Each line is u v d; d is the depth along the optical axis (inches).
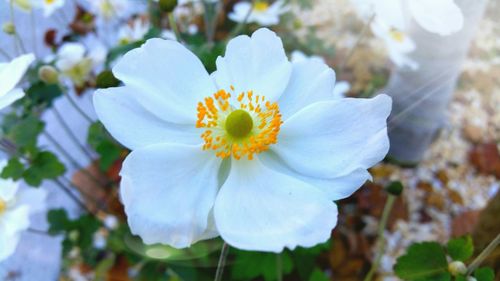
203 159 3.2
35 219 8.0
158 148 2.9
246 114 3.2
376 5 4.2
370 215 7.6
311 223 2.7
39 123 5.4
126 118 3.0
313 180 3.0
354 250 7.1
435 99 6.8
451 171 8.6
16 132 5.3
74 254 7.2
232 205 3.0
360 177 2.9
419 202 8.0
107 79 3.9
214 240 5.2
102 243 6.8
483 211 5.1
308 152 3.1
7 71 3.4
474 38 8.7
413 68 6.3
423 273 3.7
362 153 2.9
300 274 5.9
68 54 5.9
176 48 3.1
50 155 5.2
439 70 6.3
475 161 8.7
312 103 3.2
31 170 5.1
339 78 9.2
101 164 6.0
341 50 10.2
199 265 5.5
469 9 5.5
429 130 7.5
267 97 3.3
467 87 9.8
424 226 7.7
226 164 3.3
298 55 6.5
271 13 7.6
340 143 3.0
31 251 7.7
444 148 8.9
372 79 9.0
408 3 3.9
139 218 2.7
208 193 3.1
